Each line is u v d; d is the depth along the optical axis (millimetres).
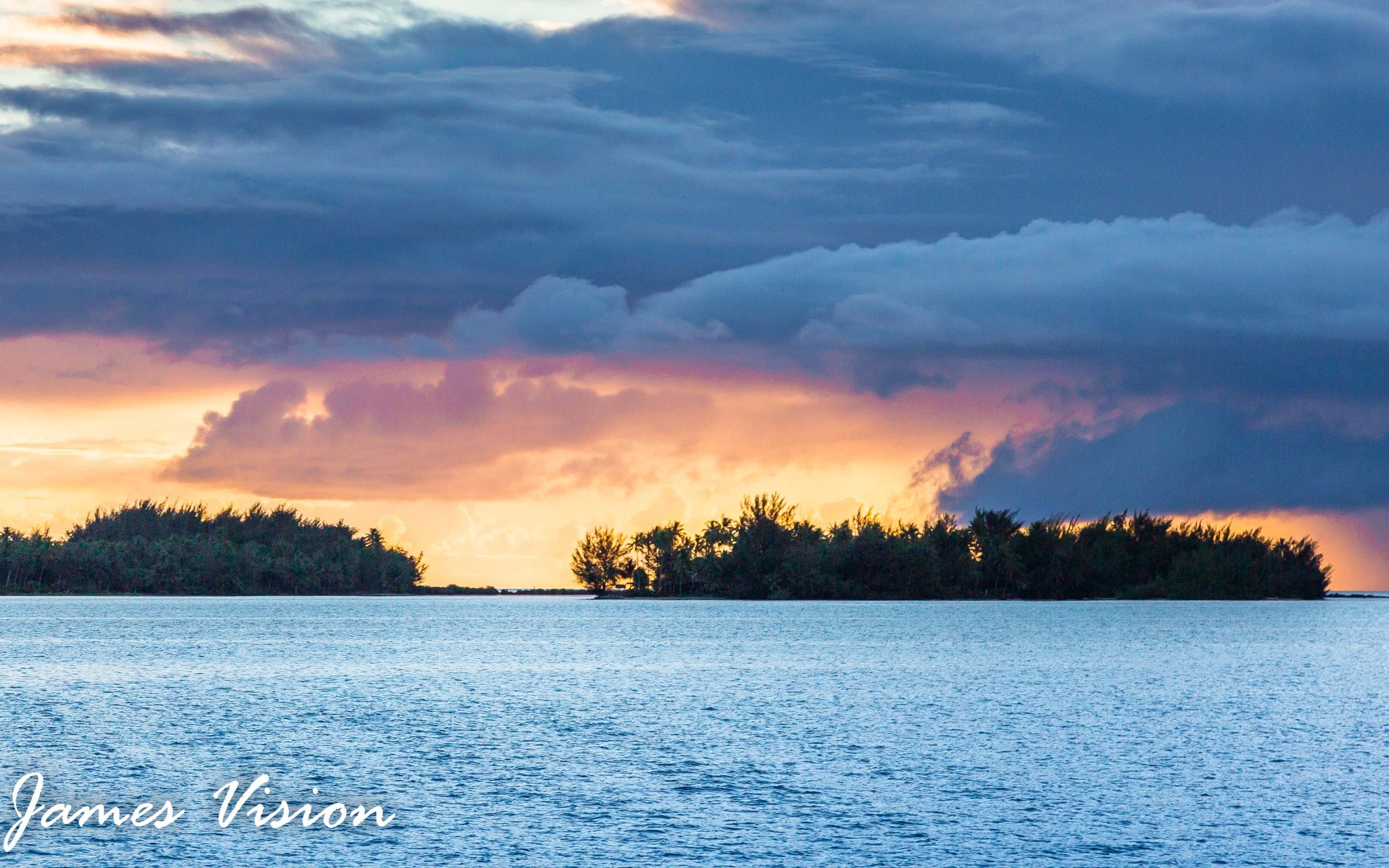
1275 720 94562
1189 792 66125
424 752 78500
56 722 93062
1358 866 52406
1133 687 120375
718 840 56281
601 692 115812
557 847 55188
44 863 53156
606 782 68750
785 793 65750
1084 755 77500
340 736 85500
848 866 52531
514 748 80188
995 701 107500
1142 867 52500
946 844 55625
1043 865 52594
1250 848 55031
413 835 57188
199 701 107938
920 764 74250
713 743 82312
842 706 103875
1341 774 71375
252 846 55688
